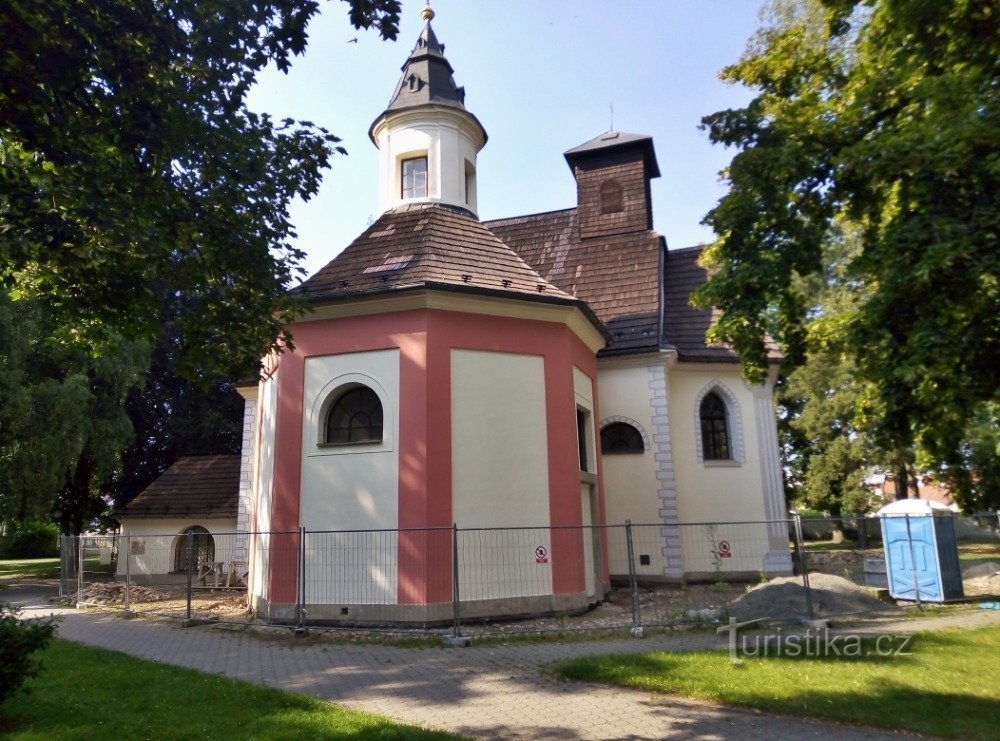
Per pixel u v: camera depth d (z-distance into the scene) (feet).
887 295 22.15
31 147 23.82
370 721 21.18
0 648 21.26
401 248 47.80
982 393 23.04
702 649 30.96
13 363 65.77
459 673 28.37
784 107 30.19
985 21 25.89
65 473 73.26
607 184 72.33
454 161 57.57
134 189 25.49
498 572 40.45
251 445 68.23
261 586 44.42
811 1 54.19
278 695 24.18
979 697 22.27
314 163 30.89
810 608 36.04
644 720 21.75
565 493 43.50
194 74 25.03
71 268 25.66
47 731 20.29
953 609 40.86
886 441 26.20
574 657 30.32
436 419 40.70
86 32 22.29
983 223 20.11
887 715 20.81
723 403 62.95
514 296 43.70
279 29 25.17
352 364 43.14
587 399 51.29
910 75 26.16
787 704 22.16
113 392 79.77
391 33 25.93
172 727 20.61
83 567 57.98
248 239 29.27
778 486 59.88
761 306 28.14
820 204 28.58
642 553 56.24
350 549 40.55
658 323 59.57
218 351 31.19
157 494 75.97
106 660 30.37
